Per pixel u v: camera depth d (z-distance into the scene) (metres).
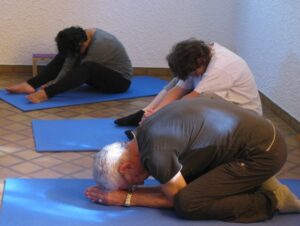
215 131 2.21
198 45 2.83
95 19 5.14
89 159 3.08
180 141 2.14
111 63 4.42
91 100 4.29
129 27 5.22
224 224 2.29
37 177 2.80
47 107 4.03
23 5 4.99
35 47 5.13
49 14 5.05
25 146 3.23
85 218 2.30
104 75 4.37
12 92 4.36
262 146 2.24
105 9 5.13
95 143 3.30
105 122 3.73
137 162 2.24
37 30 5.08
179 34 5.32
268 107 4.42
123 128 3.61
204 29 5.33
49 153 3.13
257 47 4.72
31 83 4.39
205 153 2.22
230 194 2.28
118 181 2.29
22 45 5.10
